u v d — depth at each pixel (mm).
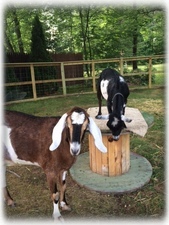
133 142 4754
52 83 10281
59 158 2611
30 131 2701
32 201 3156
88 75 11898
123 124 2896
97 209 2969
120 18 11477
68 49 13672
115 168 3521
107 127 3133
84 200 3125
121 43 12516
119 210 2949
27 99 8781
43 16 12430
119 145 3432
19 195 3279
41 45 10000
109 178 3494
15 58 10055
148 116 3871
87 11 11828
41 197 3230
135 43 12938
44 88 10031
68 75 11719
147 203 3037
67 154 2576
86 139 5082
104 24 12328
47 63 9047
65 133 2475
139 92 9570
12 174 3809
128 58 9945
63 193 2939
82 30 12125
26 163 2869
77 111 2287
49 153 2615
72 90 10898
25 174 3805
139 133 3068
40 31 9969
